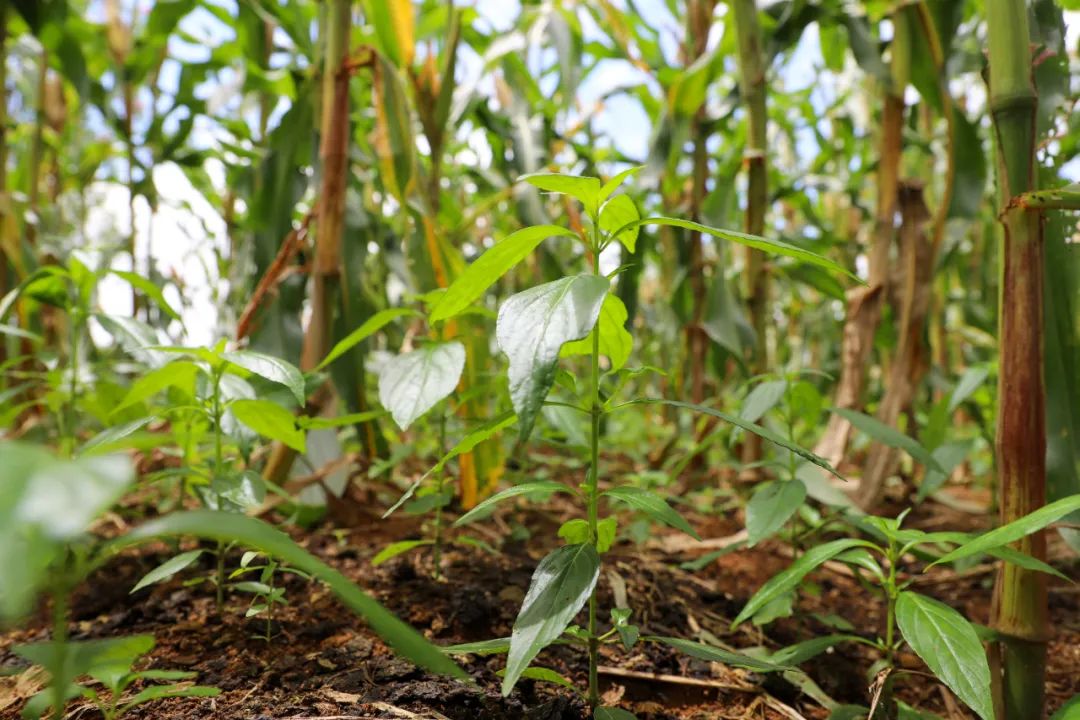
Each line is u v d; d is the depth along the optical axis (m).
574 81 2.52
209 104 2.49
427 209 1.87
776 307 4.34
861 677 1.29
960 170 1.94
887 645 0.98
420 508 1.43
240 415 1.21
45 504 0.37
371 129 2.71
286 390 1.70
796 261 2.09
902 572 1.85
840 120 3.12
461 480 1.87
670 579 1.59
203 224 3.17
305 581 1.43
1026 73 1.05
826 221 3.76
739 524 2.04
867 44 2.04
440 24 2.67
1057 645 1.46
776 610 1.25
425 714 0.95
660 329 3.56
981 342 3.07
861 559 0.99
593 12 2.69
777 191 2.62
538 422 2.09
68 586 0.61
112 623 1.25
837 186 2.77
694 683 1.17
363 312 2.00
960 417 3.73
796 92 3.21
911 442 1.25
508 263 0.83
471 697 1.00
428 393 1.11
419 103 2.07
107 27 3.18
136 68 2.94
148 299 2.98
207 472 1.23
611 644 1.25
